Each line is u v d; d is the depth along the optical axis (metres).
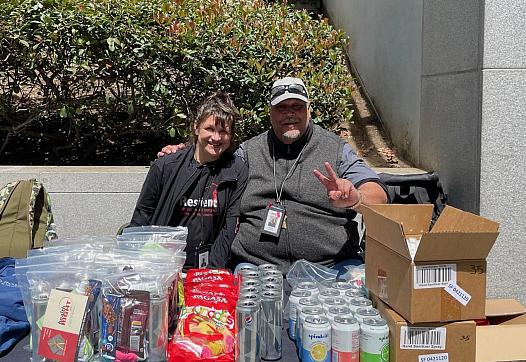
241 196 3.03
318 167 2.99
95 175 3.76
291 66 4.21
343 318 1.69
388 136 5.55
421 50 4.42
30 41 3.84
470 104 3.37
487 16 3.18
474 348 1.69
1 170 3.78
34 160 4.70
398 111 5.19
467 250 1.65
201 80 4.10
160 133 4.54
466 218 1.91
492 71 3.21
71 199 3.76
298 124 2.99
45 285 1.72
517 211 3.28
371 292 1.94
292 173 3.00
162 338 1.72
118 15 3.90
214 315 1.84
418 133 4.52
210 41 4.02
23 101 4.28
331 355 1.70
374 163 4.92
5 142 4.51
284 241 2.94
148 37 3.91
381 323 1.68
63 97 4.18
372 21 6.25
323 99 4.20
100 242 2.07
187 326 1.79
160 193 3.01
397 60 5.23
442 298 1.66
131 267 1.80
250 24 4.29
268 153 3.08
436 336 1.68
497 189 3.27
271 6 5.17
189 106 4.18
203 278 2.12
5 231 2.77
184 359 1.71
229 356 1.73
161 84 4.05
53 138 4.66
